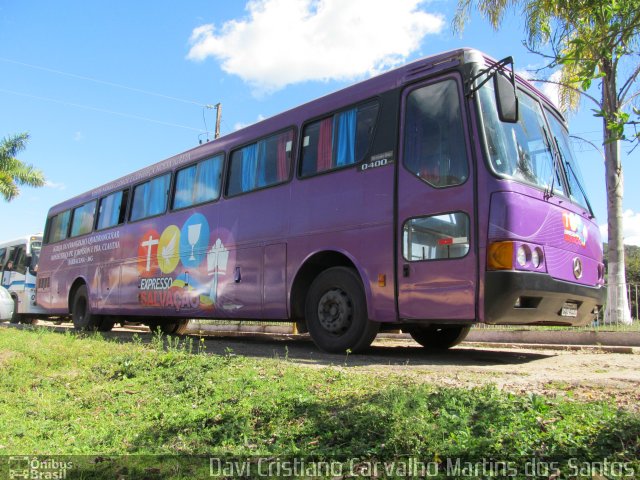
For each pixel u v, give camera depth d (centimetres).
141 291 1180
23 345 851
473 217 604
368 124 742
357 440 343
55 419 496
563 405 369
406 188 675
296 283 809
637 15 378
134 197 1271
